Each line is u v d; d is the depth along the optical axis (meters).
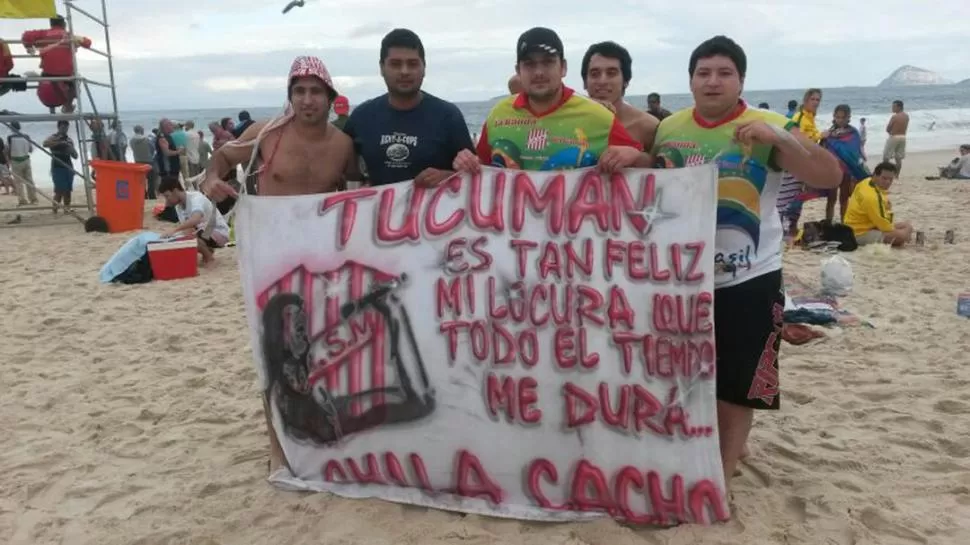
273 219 3.72
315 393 3.71
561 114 3.64
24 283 9.09
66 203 15.76
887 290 7.71
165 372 5.83
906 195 15.70
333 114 7.85
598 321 3.42
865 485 3.79
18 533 3.57
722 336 3.43
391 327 3.61
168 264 9.04
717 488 3.33
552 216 3.50
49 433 4.75
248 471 4.09
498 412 3.51
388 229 3.65
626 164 3.39
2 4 12.11
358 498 3.66
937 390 5.03
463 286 3.55
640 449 3.38
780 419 4.64
